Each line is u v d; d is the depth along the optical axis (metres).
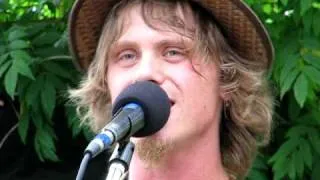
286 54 7.87
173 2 5.95
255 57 6.40
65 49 8.55
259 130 6.59
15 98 8.91
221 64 6.18
